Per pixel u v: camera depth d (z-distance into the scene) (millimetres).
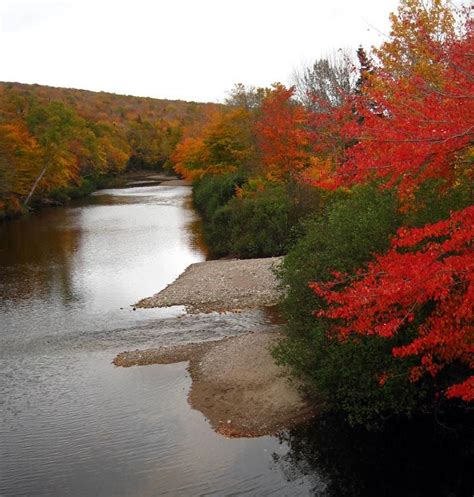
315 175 24781
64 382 15422
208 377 15008
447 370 12000
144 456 11469
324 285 10203
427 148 7555
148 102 190875
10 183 51156
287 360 13352
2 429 12828
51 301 23656
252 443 11844
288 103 37406
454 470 10562
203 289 23891
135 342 18469
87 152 78500
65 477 10789
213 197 44406
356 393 11820
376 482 10312
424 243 11133
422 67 13742
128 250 34344
